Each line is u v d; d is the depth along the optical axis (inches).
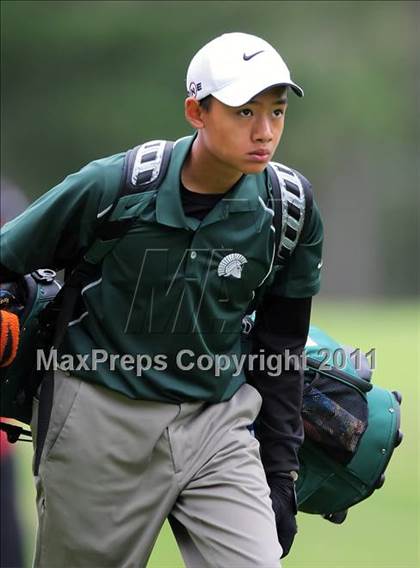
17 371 580.7
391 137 4635.8
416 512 1123.3
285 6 4463.6
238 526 544.7
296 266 586.2
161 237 546.6
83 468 561.0
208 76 529.7
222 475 557.0
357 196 4896.7
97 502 562.9
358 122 4473.4
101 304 557.0
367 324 2472.9
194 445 561.3
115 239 546.9
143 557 568.7
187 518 561.0
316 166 4559.5
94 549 566.6
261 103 528.7
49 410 566.9
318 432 628.4
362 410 631.8
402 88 4648.1
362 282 5034.5
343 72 4439.0
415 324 2470.5
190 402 564.7
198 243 549.0
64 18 4357.8
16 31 4343.0
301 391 603.5
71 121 4458.7
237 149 530.3
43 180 4517.7
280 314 598.2
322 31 4530.0
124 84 4443.9
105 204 542.9
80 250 557.3
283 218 561.9
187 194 549.0
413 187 4958.2
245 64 526.9
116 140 4478.3
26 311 576.7
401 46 4635.8
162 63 4453.7
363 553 971.9
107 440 559.2
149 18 4399.6
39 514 581.3
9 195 741.9
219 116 530.0
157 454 561.0
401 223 5103.3
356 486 638.5
